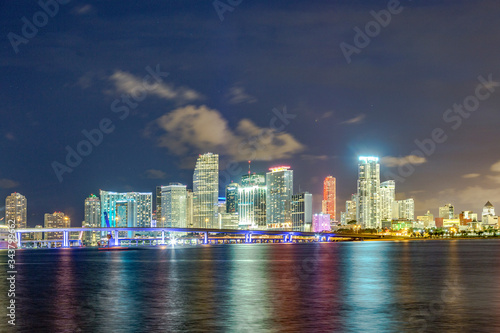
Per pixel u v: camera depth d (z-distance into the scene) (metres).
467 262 174.88
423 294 86.81
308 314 66.69
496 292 89.75
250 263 176.50
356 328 57.72
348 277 118.56
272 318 63.97
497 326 58.72
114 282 111.81
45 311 71.38
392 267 151.25
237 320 62.78
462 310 69.56
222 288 97.25
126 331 57.28
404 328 57.69
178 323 61.31
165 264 177.00
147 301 80.38
